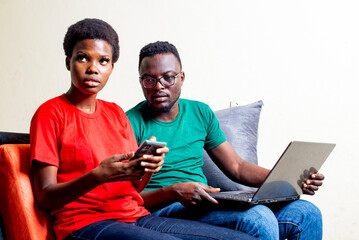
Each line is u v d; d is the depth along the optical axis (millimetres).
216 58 2324
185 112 1604
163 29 2369
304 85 2238
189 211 1374
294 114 2246
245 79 2299
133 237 995
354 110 2166
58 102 1176
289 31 2262
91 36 1162
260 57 2289
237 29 2312
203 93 2328
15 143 1304
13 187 1099
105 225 1062
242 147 1897
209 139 1641
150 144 995
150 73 1490
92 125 1191
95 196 1126
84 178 1025
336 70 2197
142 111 1580
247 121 1987
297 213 1389
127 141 1271
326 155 1479
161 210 1456
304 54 2240
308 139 2223
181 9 2359
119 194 1168
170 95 1508
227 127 1936
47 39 2654
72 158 1122
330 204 2188
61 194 1036
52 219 1148
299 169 1358
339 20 2201
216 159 1650
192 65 2340
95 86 1173
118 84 2408
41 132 1101
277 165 1190
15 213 1095
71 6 2561
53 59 2627
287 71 2260
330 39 2209
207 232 1139
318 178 1492
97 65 1169
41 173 1079
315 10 2230
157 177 1491
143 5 2396
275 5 2277
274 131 2268
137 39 2393
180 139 1544
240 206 1282
